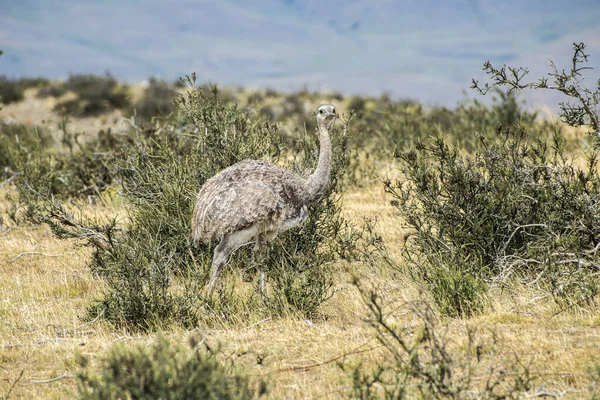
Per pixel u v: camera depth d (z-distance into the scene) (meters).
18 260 37.84
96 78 134.50
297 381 21.88
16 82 135.00
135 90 130.12
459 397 18.61
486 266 28.94
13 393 22.34
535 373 21.05
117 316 28.39
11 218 44.19
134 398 17.36
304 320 27.53
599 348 22.45
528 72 28.69
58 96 126.38
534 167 29.81
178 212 33.78
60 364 24.45
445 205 30.44
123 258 29.89
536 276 28.52
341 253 33.69
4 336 27.56
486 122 57.50
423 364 21.03
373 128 62.59
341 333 25.91
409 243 36.38
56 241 40.50
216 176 30.34
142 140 43.78
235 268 33.94
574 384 20.55
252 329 26.95
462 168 30.64
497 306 26.86
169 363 17.83
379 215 42.47
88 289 33.22
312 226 34.00
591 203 28.83
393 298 28.94
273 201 28.94
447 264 28.81
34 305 31.09
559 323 24.91
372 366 22.59
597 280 26.94
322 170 30.44
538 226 29.62
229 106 35.88
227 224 28.86
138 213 35.31
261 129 36.66
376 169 52.53
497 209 29.94
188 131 45.94
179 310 28.38
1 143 63.06
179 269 33.44
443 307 26.89
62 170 53.22
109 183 51.16
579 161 43.16
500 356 22.58
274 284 31.39
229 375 20.14
